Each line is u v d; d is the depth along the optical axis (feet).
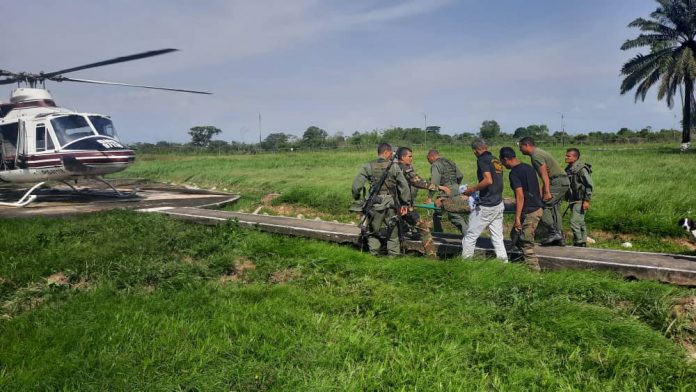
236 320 14.85
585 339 13.92
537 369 12.54
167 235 26.68
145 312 15.81
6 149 44.34
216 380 11.49
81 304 16.58
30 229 28.22
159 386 11.18
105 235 26.89
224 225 28.19
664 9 135.44
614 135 191.42
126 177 83.41
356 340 13.55
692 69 125.80
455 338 14.03
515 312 15.80
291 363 12.42
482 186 20.68
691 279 17.94
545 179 22.49
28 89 46.03
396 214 22.74
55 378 11.65
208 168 88.12
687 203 34.40
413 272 19.58
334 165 89.10
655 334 14.23
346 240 25.05
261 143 197.36
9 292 18.78
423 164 74.23
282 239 24.89
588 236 30.86
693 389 11.60
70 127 43.09
